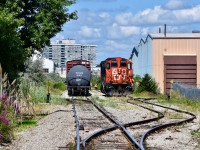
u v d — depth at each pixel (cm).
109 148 2044
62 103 5278
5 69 3494
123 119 3481
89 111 4244
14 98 3172
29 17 4409
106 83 7375
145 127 2933
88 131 2662
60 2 4425
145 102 5528
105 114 3694
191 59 8356
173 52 8375
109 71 7388
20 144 2162
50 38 4516
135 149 2016
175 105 5288
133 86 7888
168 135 2558
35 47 4375
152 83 7744
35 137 2386
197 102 5281
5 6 3906
